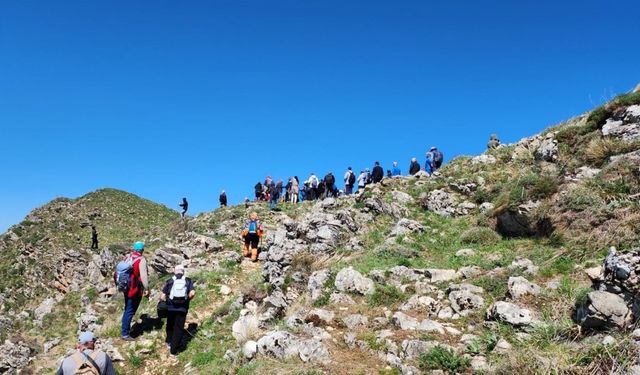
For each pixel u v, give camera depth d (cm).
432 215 1705
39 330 2416
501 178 1767
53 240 5844
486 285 945
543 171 1548
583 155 1441
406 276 1093
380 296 997
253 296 1335
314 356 786
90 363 638
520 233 1260
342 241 1541
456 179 1914
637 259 685
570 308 777
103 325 1514
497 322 793
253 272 1723
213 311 1385
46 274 4594
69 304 2595
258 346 860
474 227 1380
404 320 868
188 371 983
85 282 2886
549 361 640
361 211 1752
